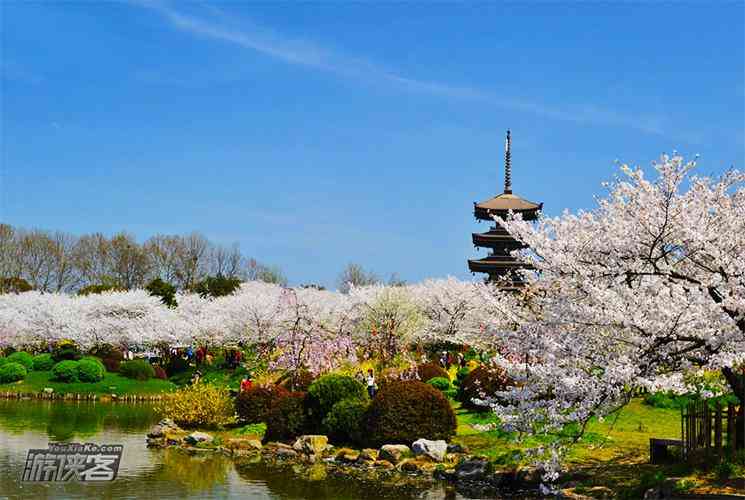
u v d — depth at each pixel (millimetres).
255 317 49781
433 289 53094
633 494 15539
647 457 18969
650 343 14305
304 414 25484
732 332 13750
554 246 15891
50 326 59812
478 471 19328
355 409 24188
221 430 28422
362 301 44688
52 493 17375
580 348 14852
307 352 33250
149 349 58812
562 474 17781
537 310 16797
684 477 15102
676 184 14758
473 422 25391
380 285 58344
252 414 28953
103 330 58438
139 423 32938
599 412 14562
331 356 33000
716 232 15031
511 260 47500
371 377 29234
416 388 23203
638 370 14219
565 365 15234
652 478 15664
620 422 23484
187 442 26078
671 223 14930
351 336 38875
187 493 17594
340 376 25875
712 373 18797
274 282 94188
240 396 29578
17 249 81312
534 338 15367
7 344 60406
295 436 25469
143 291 65625
